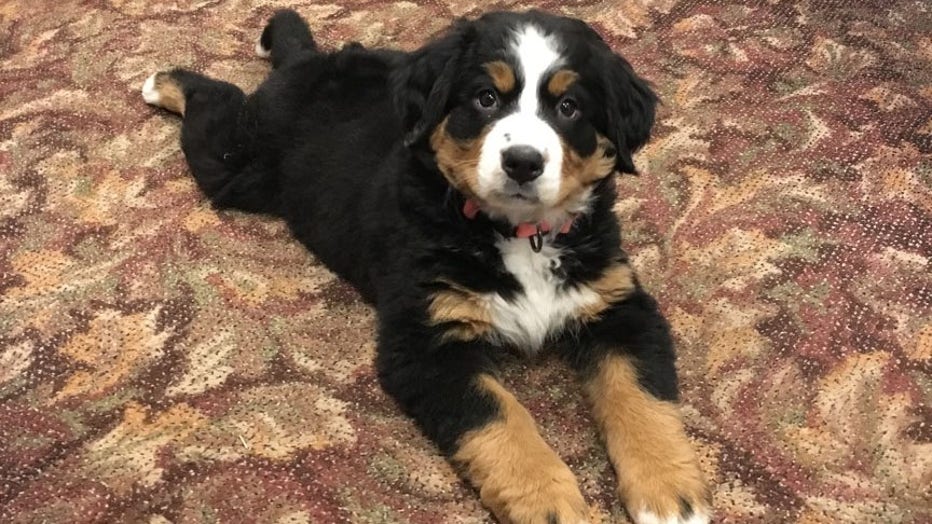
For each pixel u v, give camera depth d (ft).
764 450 2.25
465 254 2.33
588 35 2.40
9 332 2.58
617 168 2.44
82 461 2.22
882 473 2.20
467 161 2.27
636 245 2.89
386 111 2.82
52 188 3.13
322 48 3.78
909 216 3.00
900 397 2.39
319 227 2.77
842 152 3.28
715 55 3.84
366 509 2.11
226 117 3.11
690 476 2.09
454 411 2.15
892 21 4.09
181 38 3.97
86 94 3.59
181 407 2.36
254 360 2.51
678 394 2.30
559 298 2.39
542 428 2.33
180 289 2.73
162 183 3.16
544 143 2.17
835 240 2.89
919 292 2.71
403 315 2.32
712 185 3.14
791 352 2.52
